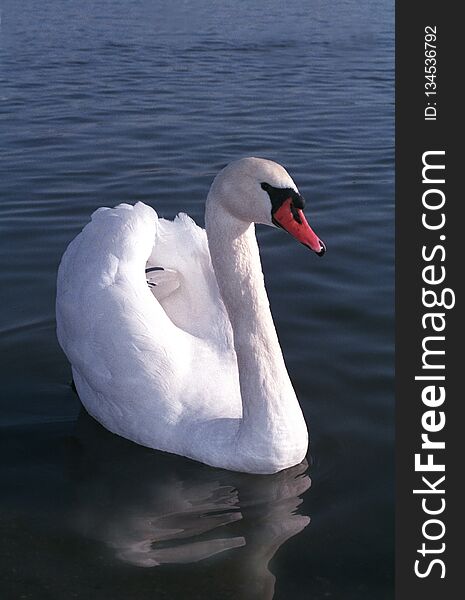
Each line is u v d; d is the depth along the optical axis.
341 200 2.90
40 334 2.10
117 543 1.48
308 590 1.37
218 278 1.60
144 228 1.79
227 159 3.39
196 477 1.65
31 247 2.51
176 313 1.85
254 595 1.36
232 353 1.80
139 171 3.22
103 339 1.74
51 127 3.91
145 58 5.82
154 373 1.71
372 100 4.50
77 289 1.80
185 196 2.93
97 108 4.30
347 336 2.05
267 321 1.62
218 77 5.13
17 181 3.11
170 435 1.70
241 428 1.65
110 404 1.75
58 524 1.52
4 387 1.91
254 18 7.95
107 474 1.66
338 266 2.39
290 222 1.49
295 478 1.63
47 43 6.42
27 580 1.40
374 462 1.66
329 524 1.51
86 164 3.32
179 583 1.39
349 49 6.20
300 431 1.64
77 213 2.78
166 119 4.07
